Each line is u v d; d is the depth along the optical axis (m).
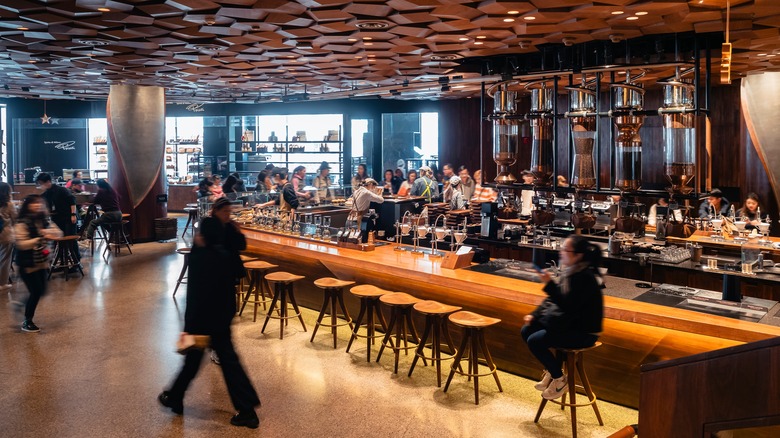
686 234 5.14
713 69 7.75
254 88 12.92
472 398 4.77
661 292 4.88
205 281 4.21
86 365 5.48
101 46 7.89
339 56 8.45
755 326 3.91
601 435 4.12
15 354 5.78
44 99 17.06
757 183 9.70
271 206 9.16
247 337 6.36
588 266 4.05
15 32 7.00
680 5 5.01
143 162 12.64
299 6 5.71
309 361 5.61
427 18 5.96
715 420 2.47
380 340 6.30
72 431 4.16
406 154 15.73
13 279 9.27
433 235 6.51
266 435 4.12
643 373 2.83
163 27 6.73
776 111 8.95
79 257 9.62
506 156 5.95
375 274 6.27
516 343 5.18
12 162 17.14
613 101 5.26
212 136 18.19
